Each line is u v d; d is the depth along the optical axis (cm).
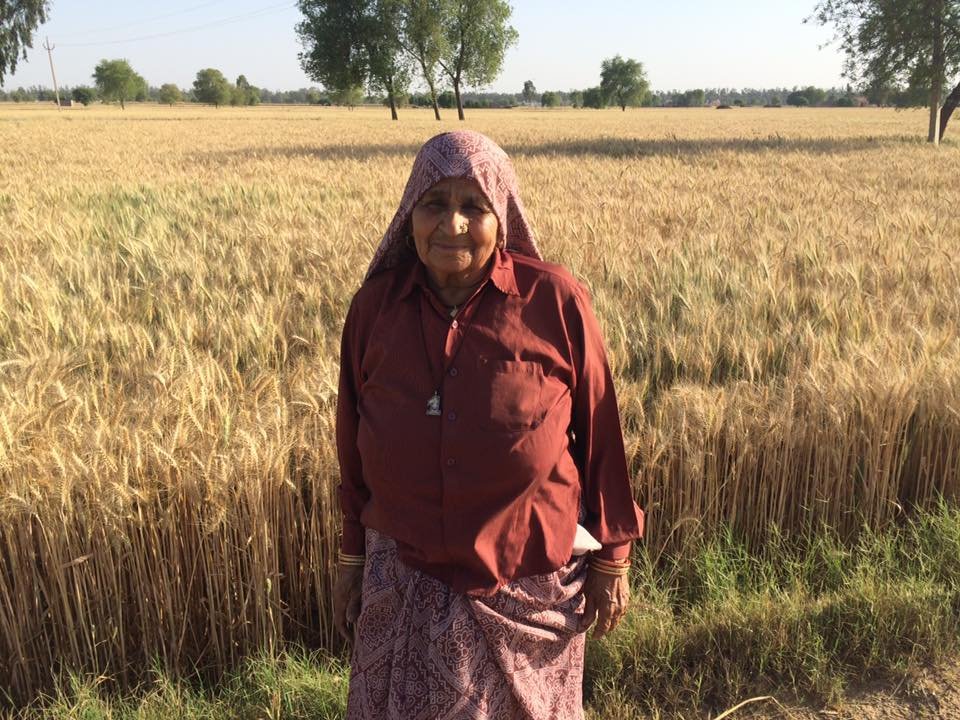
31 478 281
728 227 946
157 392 356
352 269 638
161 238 827
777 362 481
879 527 382
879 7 3108
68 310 544
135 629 304
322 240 766
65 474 276
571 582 196
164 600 299
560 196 1283
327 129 4550
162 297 588
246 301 566
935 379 392
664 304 556
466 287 182
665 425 366
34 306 541
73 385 385
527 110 12262
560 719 201
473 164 169
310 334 490
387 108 12750
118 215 1077
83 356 435
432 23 6228
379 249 187
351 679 201
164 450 295
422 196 174
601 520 199
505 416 174
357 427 203
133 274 691
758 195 1300
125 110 10225
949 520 362
